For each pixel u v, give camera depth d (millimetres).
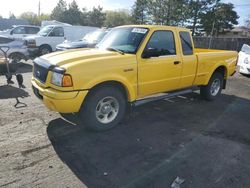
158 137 4391
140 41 4797
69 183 3053
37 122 4785
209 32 50031
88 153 3758
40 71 4414
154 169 3406
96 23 68125
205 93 6680
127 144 4090
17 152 3688
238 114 5824
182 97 7059
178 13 45188
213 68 6441
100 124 4445
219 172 3393
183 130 4746
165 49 5215
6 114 5133
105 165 3461
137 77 4711
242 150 4023
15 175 3154
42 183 3027
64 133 4379
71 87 3945
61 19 66000
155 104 6301
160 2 46781
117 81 4449
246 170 3463
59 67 4035
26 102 5973
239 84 9484
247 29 57969
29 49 14266
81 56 4379
